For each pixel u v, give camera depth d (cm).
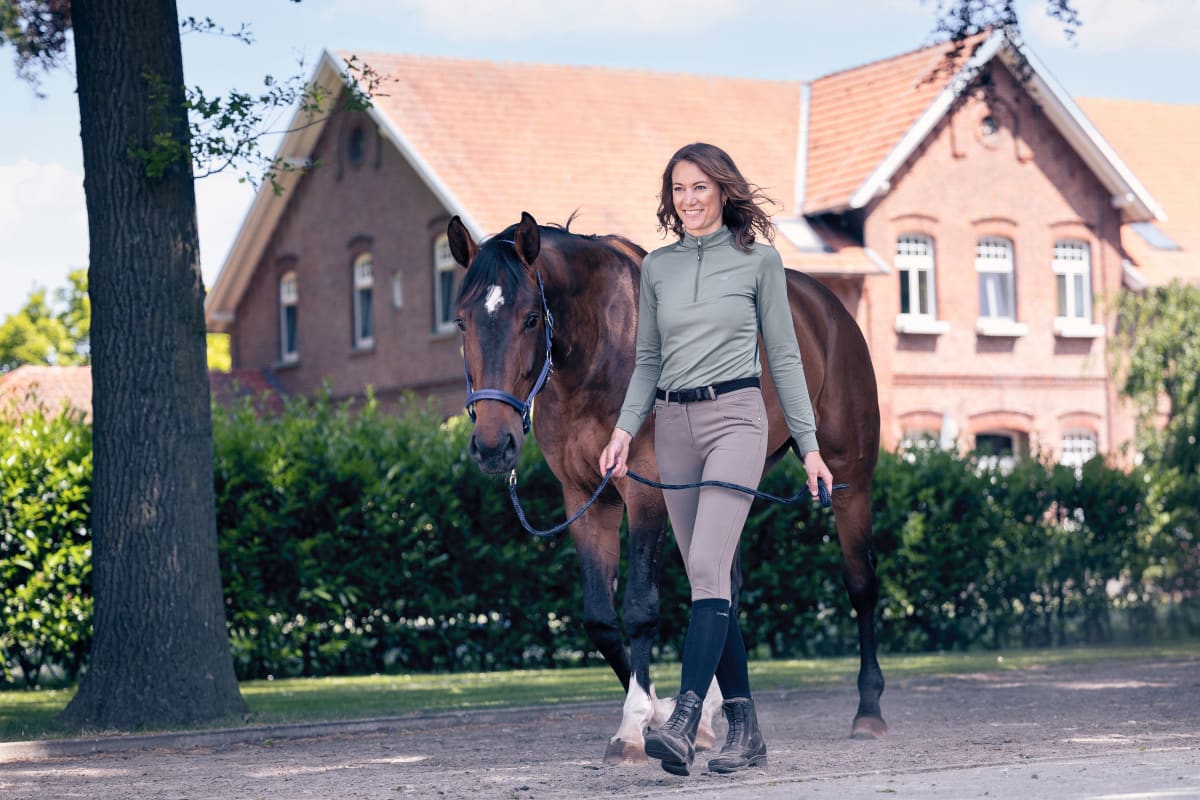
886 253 2755
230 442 1330
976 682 1118
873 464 809
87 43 937
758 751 600
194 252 959
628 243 706
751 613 1488
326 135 3112
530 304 588
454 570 1380
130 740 811
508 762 695
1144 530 1664
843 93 3053
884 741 734
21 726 919
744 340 561
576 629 1430
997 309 2878
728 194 568
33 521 1255
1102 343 2923
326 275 3127
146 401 934
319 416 1425
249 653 1314
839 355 784
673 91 3034
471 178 2650
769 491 1479
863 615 799
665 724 540
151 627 923
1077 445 2916
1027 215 2883
